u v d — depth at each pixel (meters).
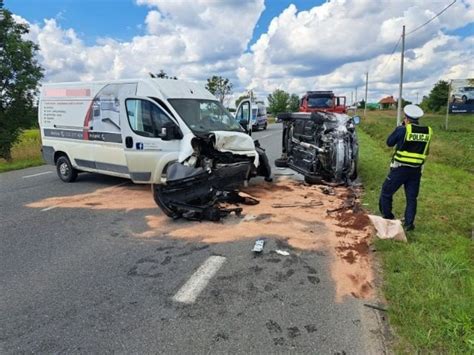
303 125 9.70
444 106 59.28
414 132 5.24
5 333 3.23
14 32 22.11
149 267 4.51
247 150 7.99
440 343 2.89
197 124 7.73
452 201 6.99
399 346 2.92
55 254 5.00
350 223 5.96
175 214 6.28
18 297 3.85
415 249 4.63
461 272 4.03
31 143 23.59
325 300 3.66
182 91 8.25
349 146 8.74
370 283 3.99
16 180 10.95
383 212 5.83
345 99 23.28
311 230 5.68
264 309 3.52
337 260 4.59
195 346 2.99
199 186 6.54
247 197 7.21
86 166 9.35
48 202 7.86
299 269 4.36
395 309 3.37
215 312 3.48
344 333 3.12
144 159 7.92
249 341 3.04
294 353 2.89
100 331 3.22
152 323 3.32
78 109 9.19
